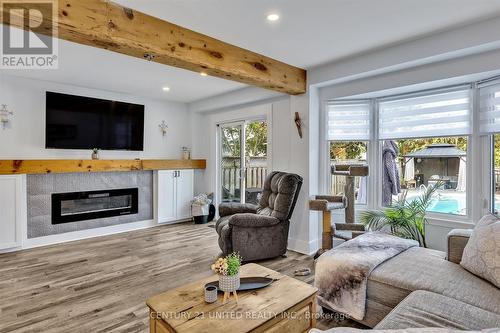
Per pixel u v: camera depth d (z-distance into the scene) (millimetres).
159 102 5387
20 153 4008
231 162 5305
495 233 1818
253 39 2699
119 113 4777
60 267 3174
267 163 4383
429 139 3256
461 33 2443
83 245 3998
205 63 2611
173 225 5188
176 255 3582
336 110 3732
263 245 3371
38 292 2584
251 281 1850
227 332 1341
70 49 2953
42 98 4148
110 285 2734
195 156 5785
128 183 4871
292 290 1744
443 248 3029
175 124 5609
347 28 2475
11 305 2355
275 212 3436
